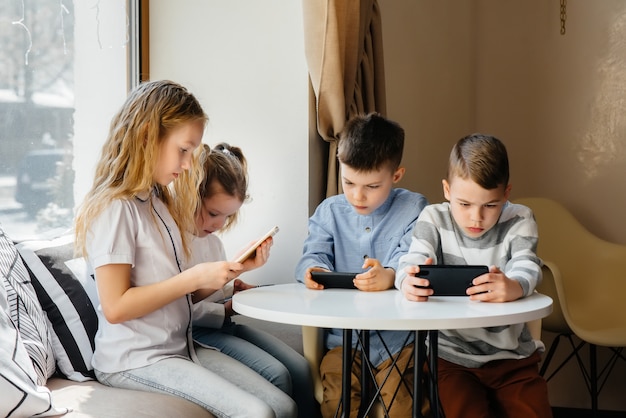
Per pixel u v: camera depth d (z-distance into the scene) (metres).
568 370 3.47
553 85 3.51
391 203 2.29
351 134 2.10
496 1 3.59
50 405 1.62
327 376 2.20
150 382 1.86
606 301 3.13
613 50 3.39
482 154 1.88
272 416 1.79
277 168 2.68
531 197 3.38
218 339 2.22
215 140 2.72
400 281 1.89
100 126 2.53
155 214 2.00
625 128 3.39
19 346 1.67
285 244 2.68
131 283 1.93
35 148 2.30
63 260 2.07
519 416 2.03
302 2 2.56
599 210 3.44
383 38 3.08
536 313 1.67
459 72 3.58
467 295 1.83
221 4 2.69
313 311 1.64
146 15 2.71
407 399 2.03
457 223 2.02
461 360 2.07
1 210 2.19
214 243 2.29
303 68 2.65
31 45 2.27
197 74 2.72
